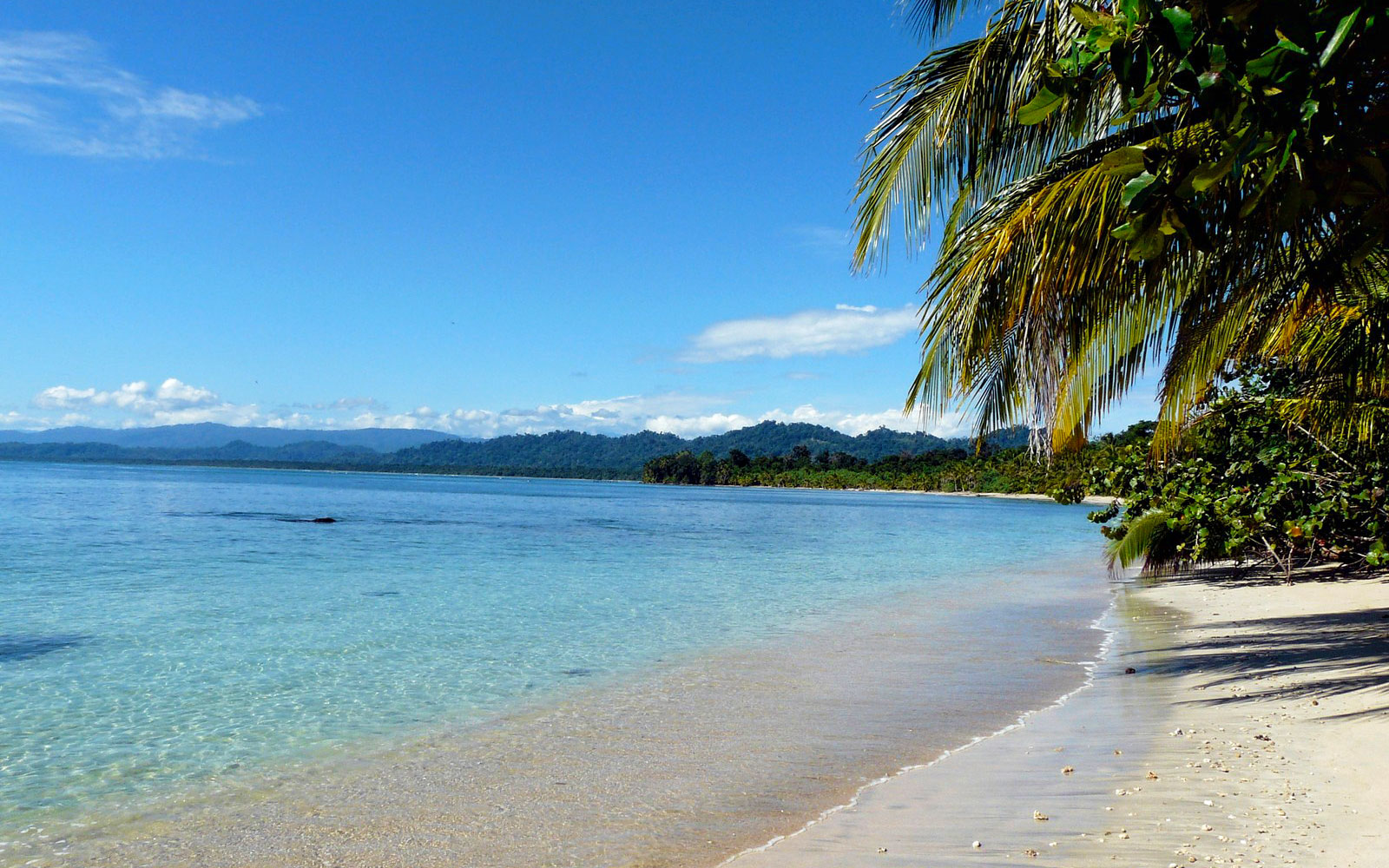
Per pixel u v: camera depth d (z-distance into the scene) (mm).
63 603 16234
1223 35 2410
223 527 38312
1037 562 26688
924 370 6852
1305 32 2227
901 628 14008
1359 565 17266
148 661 11234
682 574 22797
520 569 23391
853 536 40812
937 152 7883
